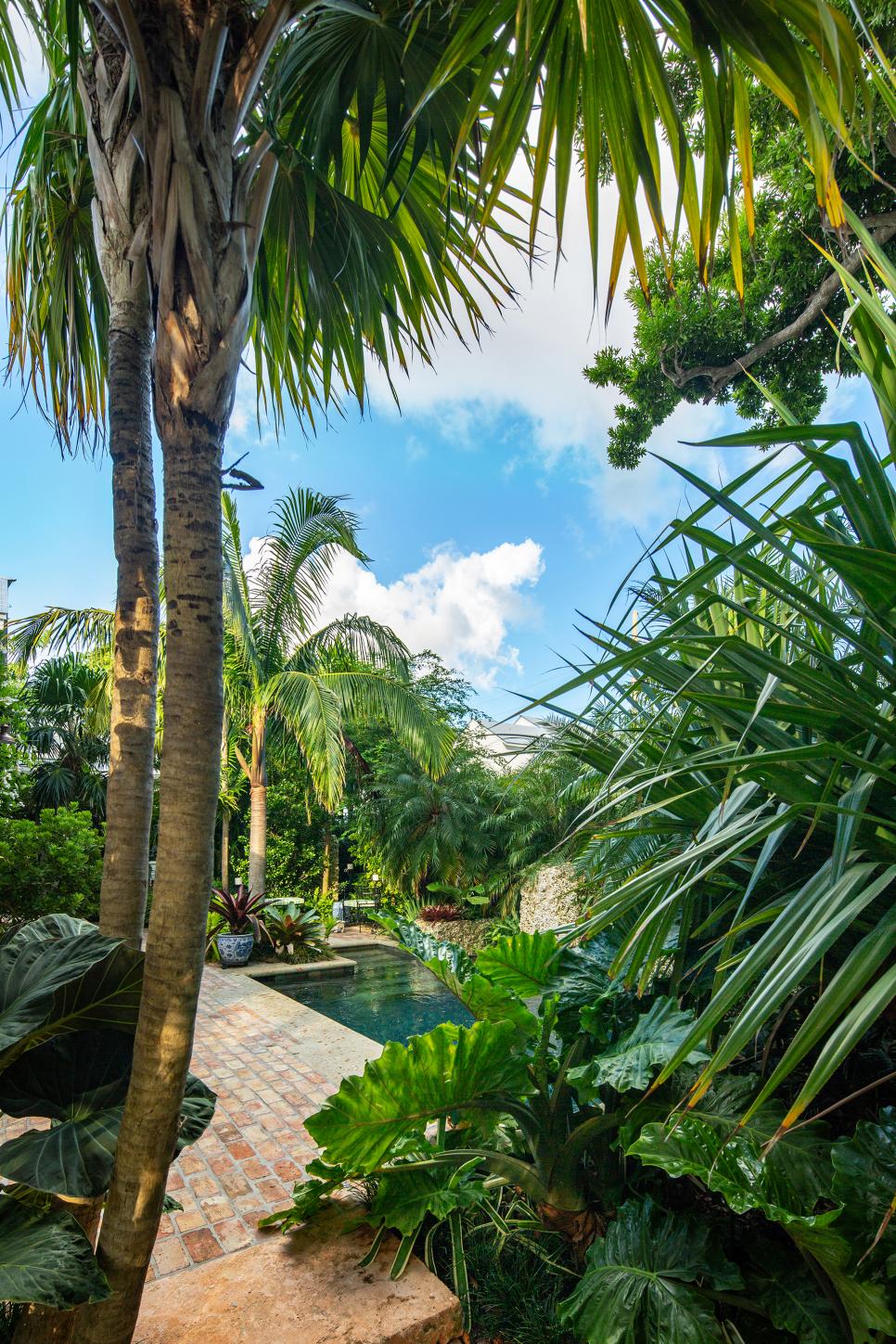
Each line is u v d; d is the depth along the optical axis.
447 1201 2.16
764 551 2.09
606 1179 2.15
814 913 1.13
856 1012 0.98
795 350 7.73
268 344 2.68
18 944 1.82
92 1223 1.50
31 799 10.33
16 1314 1.45
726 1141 1.10
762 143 5.88
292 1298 2.03
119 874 1.74
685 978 2.18
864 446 1.22
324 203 2.14
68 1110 1.54
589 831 1.96
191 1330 1.89
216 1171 2.94
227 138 1.43
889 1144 1.44
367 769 15.19
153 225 1.37
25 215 2.50
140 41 1.30
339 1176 2.27
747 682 1.62
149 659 1.80
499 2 1.23
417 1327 1.91
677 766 1.51
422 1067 2.02
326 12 1.77
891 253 5.73
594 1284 1.72
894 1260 1.30
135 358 1.82
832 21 1.03
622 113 1.26
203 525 1.37
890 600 1.23
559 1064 2.29
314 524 10.26
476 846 13.17
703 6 1.19
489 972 2.49
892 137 4.39
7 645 8.91
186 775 1.31
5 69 1.99
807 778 1.46
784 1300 1.61
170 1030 1.27
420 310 2.62
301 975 8.76
